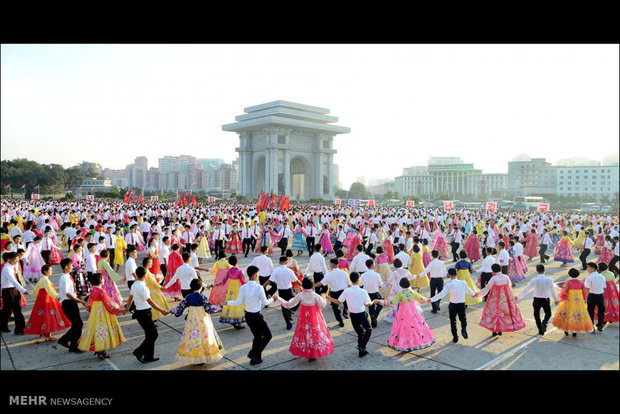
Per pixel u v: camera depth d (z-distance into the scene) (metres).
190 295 7.27
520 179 145.38
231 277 9.28
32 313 8.27
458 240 18.92
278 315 10.57
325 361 7.49
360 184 159.75
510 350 8.00
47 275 8.41
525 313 10.72
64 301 7.77
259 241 20.67
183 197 51.78
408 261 12.11
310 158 104.44
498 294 8.73
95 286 7.54
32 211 29.73
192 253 11.90
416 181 196.88
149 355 7.36
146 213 31.69
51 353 7.79
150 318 7.33
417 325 7.92
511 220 35.44
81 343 7.43
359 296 7.65
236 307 9.16
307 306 7.43
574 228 28.66
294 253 21.97
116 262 15.53
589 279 9.01
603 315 9.02
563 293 8.72
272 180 94.81
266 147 95.56
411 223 28.72
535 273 16.33
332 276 9.61
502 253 13.06
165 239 12.94
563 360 7.47
